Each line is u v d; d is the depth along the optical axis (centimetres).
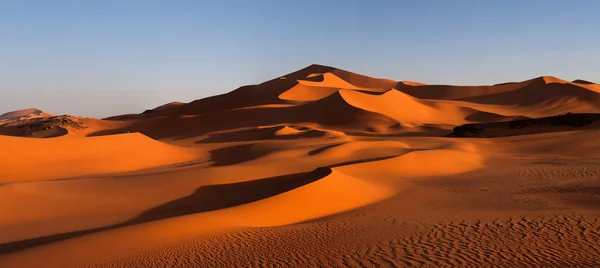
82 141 3525
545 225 1058
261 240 974
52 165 3088
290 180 2055
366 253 874
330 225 1151
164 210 1661
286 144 4309
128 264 811
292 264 812
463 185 2000
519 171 2364
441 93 13300
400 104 9162
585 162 2566
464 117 9438
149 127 8888
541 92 11425
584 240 914
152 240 959
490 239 952
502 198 1606
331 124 8038
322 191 1575
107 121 9044
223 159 3912
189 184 2178
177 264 812
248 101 11188
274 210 1352
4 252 1066
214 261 830
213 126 8800
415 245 927
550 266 756
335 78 13575
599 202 1393
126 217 1535
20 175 2814
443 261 809
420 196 1733
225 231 1051
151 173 2684
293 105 9544
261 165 2838
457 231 1041
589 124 5053
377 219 1248
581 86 11038
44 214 1580
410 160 2614
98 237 988
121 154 3616
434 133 6862
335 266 797
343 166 2369
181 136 8150
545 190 1734
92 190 2031
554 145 3522
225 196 1892
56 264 812
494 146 3756
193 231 1043
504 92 12338
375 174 2330
